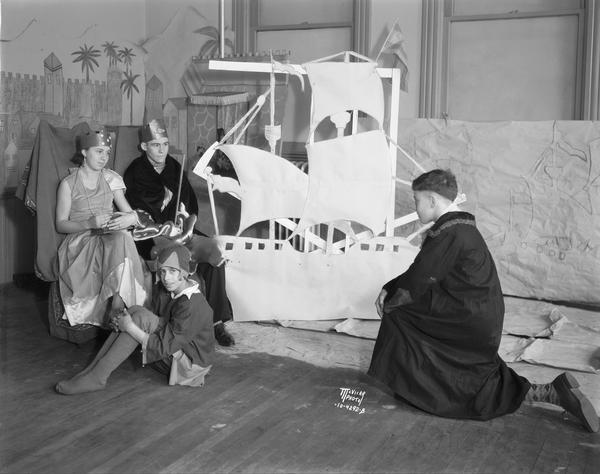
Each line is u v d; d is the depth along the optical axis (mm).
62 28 5398
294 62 5938
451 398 3090
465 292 3033
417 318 3115
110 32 5891
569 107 5129
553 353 3893
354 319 4461
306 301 4434
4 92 4945
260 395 3322
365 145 4195
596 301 4902
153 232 4000
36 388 3365
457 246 3043
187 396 3297
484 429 2977
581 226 4902
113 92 5961
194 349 3387
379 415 3107
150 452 2715
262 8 6004
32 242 5449
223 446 2777
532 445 2830
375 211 4230
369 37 5613
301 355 3898
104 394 3301
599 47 4930
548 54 5160
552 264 4984
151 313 3428
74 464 2602
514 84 5289
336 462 2656
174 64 6219
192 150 5336
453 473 2582
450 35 5430
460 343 3072
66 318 3818
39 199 3922
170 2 6258
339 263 4383
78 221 3934
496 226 5129
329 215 4223
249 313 4430
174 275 3344
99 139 3934
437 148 5254
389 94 5508
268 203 4277
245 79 5223
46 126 4027
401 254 4355
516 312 4684
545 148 4984
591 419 2934
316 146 4207
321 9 5812
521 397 3037
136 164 4398
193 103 5254
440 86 5449
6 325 4367
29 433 2863
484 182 5141
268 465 2625
